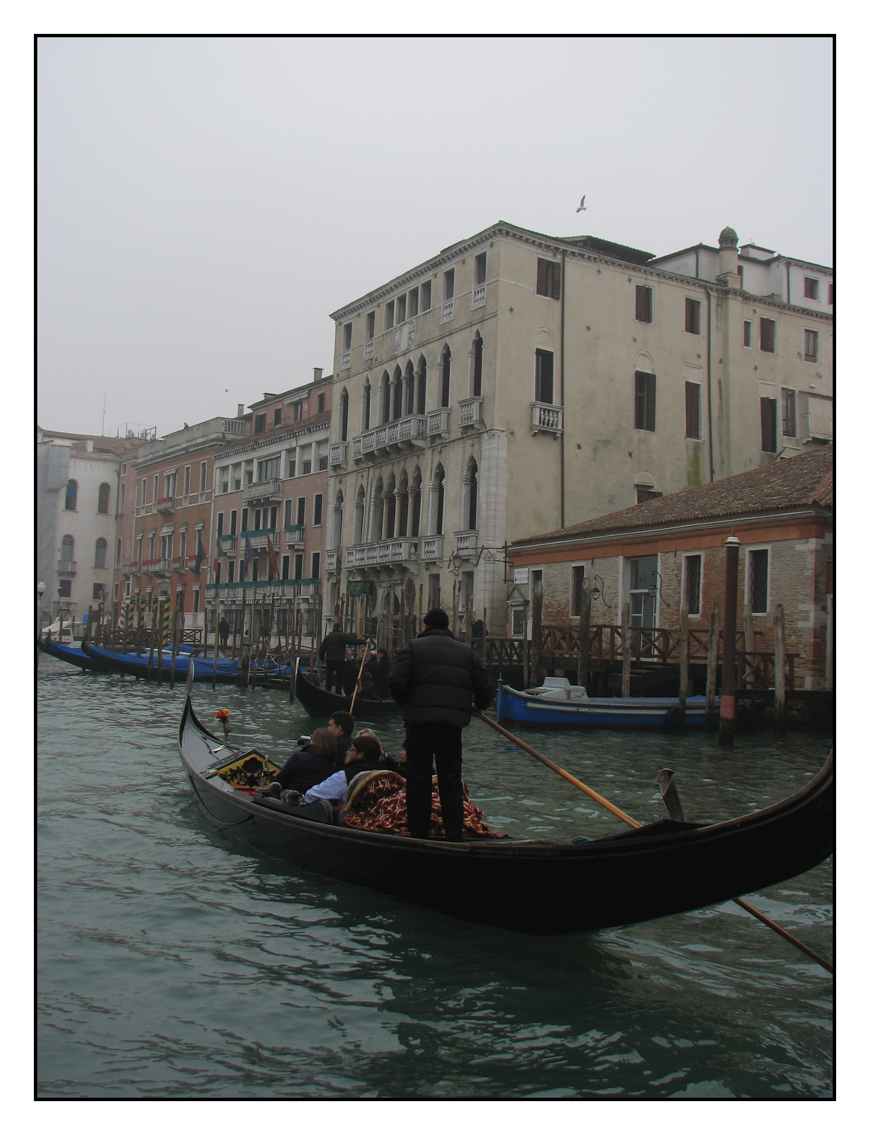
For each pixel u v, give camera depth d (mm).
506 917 5805
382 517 35750
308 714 20375
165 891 6723
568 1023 4727
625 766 13023
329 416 41188
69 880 6957
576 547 25250
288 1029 4621
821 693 17516
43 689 27188
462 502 30125
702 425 32312
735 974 5383
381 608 34500
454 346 31031
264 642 35656
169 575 57188
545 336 29703
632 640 21047
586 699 17734
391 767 7512
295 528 42219
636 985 5203
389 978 5242
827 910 6570
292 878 7059
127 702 23016
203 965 5395
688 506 22922
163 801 9867
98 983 5117
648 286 31625
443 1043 4496
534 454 29281
